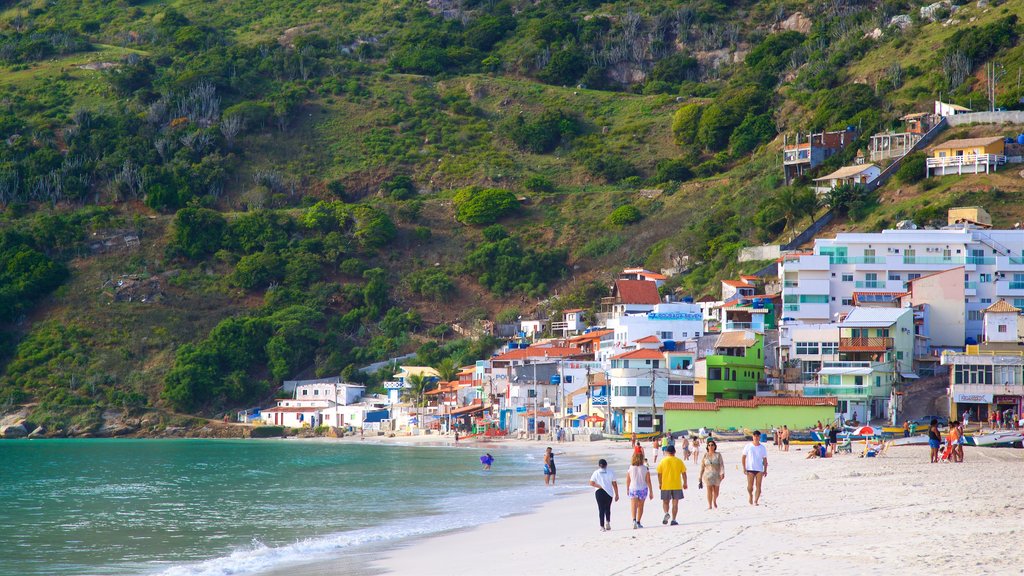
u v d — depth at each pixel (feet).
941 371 410.11
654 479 227.61
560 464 318.04
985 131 604.90
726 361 407.44
